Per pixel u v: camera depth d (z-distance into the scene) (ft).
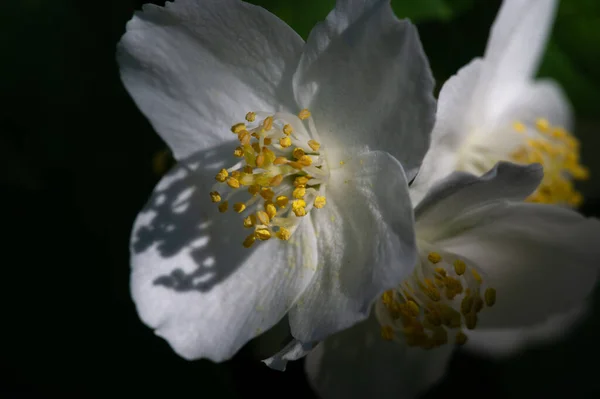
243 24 0.63
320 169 0.64
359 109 0.63
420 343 0.65
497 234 0.66
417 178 0.63
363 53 0.62
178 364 0.68
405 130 0.61
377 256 0.62
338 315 0.62
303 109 0.64
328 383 0.67
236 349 0.64
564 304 0.67
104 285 0.69
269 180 0.64
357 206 0.63
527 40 0.69
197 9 0.62
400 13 0.69
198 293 0.65
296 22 0.67
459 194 0.63
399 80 0.61
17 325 0.69
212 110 0.64
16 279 0.69
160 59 0.64
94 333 0.69
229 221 0.65
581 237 0.65
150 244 0.65
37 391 0.68
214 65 0.64
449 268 0.66
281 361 0.62
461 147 0.68
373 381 0.67
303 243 0.64
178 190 0.65
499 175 0.62
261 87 0.64
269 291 0.64
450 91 0.64
